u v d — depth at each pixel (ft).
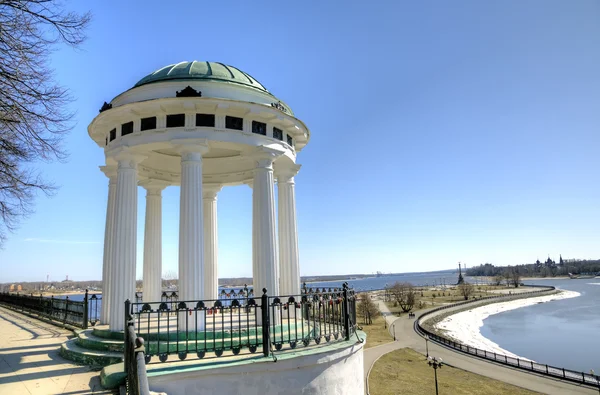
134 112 43.65
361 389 38.58
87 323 50.24
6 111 38.55
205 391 28.12
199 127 42.75
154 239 59.06
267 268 43.83
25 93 38.42
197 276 40.24
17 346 42.91
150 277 57.98
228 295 64.80
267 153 46.24
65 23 37.70
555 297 517.14
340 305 38.50
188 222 41.09
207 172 64.34
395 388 135.64
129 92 46.42
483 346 222.89
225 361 29.71
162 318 49.29
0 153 45.16
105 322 48.52
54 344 43.98
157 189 60.59
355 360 37.47
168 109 43.09
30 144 42.06
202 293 40.34
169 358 31.24
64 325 56.95
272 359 30.40
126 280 42.42
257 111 45.19
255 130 46.19
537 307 420.77
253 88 47.44
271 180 46.52
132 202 44.83
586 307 404.98
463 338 247.09
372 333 255.50
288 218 53.11
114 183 53.06
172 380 27.20
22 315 78.18
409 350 201.77
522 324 310.45
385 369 161.38
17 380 29.89
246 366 29.40
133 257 43.70
